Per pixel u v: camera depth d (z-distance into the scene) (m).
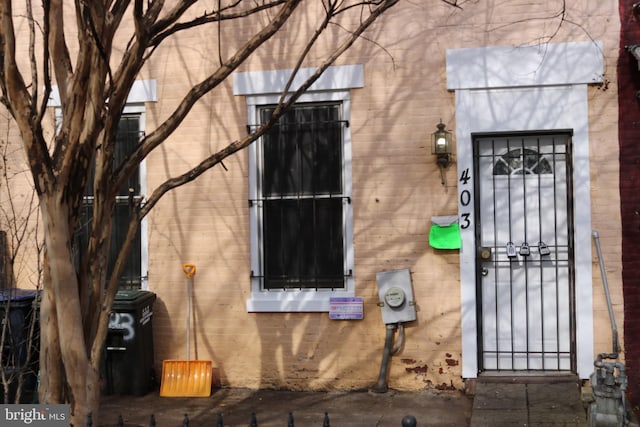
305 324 7.35
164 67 7.59
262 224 7.55
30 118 4.17
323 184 7.47
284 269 7.52
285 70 7.38
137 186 7.71
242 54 4.59
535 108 6.98
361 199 7.25
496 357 7.17
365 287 7.24
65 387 4.32
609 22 6.84
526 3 6.96
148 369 7.42
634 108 6.81
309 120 7.50
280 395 7.21
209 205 7.52
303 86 4.63
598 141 6.87
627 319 6.78
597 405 5.47
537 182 7.13
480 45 7.04
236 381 7.47
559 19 6.90
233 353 7.48
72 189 4.22
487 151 7.21
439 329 7.09
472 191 7.05
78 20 4.24
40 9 7.68
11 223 7.71
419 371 7.12
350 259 7.33
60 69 4.62
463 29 7.07
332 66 7.28
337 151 7.44
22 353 6.88
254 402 6.99
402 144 7.17
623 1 6.82
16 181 7.77
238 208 7.48
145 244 7.66
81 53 4.20
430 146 7.12
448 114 7.10
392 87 7.20
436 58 7.12
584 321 6.84
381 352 7.22
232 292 7.48
